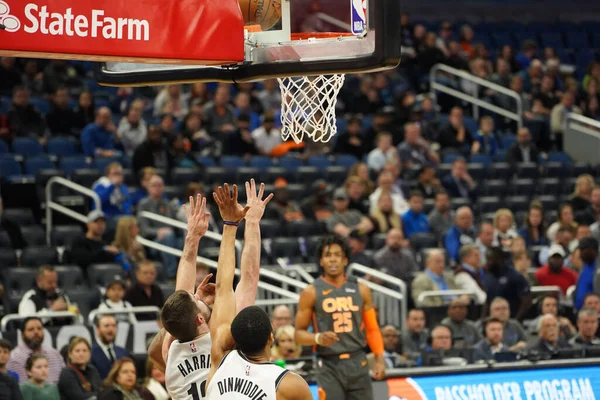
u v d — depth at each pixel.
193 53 6.11
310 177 18.62
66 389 10.69
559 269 15.50
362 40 6.25
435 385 10.60
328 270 10.19
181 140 18.12
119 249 14.94
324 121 7.04
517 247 15.85
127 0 5.89
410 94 21.73
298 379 5.77
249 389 5.72
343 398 10.16
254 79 6.68
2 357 10.14
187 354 6.08
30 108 18.59
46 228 16.38
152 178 15.87
